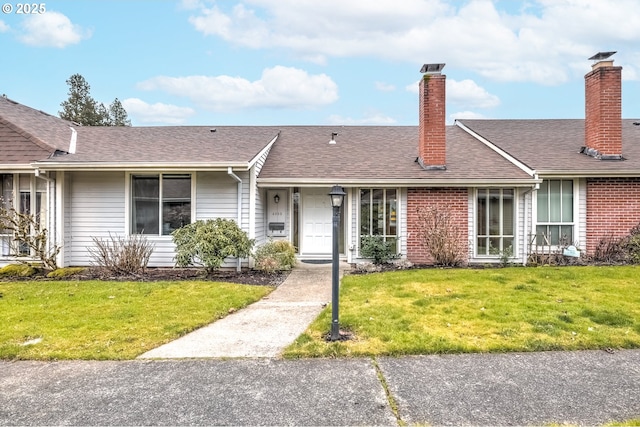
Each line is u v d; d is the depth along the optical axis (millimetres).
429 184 9820
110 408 3145
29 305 6020
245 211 9648
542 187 10195
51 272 8727
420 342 4379
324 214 11375
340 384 3512
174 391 3412
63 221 9508
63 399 3287
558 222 10172
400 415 3014
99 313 5605
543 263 9633
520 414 3023
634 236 9672
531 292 6586
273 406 3156
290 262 9617
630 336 4504
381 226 10352
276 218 11328
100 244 9000
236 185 9656
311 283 7988
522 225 10070
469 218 10125
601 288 6797
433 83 10438
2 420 2977
